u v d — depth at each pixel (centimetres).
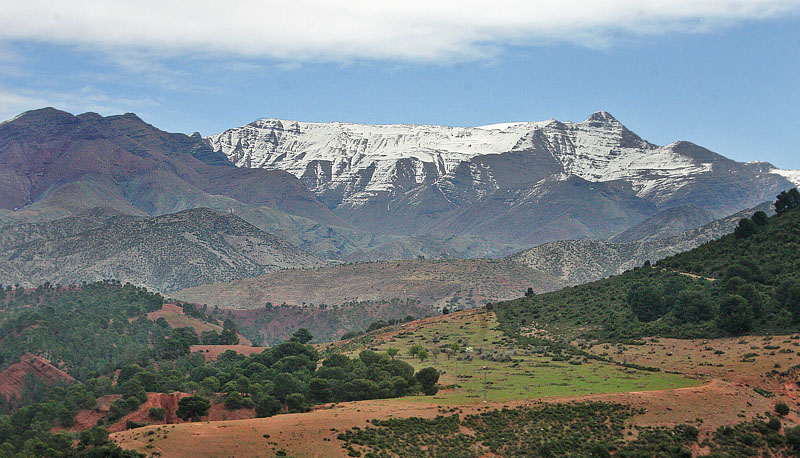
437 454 11538
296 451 11131
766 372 15188
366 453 11262
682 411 13138
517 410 13125
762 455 12212
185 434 11475
